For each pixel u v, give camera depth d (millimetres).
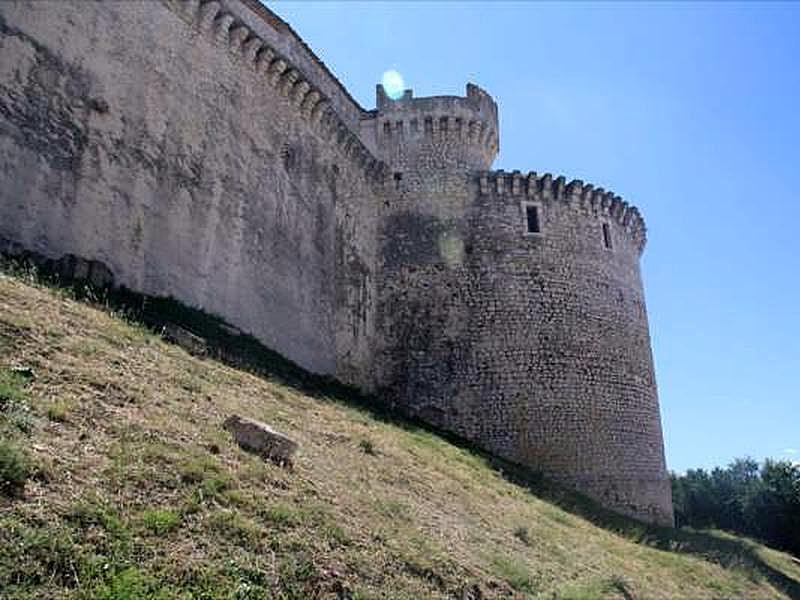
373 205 33344
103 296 16188
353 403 23578
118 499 7805
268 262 24375
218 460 9820
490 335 30578
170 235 20266
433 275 31938
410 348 30969
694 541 25438
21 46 16797
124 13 20062
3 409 8547
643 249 38125
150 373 12422
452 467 18500
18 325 11312
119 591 6484
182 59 22000
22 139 16391
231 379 15398
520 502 18094
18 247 15586
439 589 9125
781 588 19703
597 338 31719
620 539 18781
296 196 26812
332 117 29562
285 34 28000
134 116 19766
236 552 7848
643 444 31078
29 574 6262
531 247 32344
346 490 11289
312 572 8070
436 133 34406
